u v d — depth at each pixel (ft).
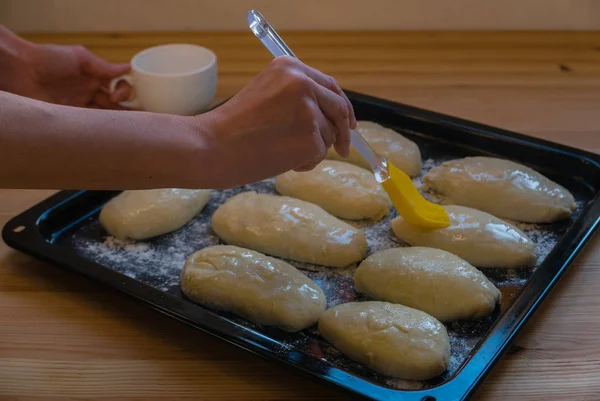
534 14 4.75
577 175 3.29
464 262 2.70
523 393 2.20
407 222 2.99
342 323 2.42
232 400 2.24
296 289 2.58
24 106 2.01
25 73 3.55
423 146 3.62
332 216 3.08
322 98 2.19
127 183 2.13
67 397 2.24
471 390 2.05
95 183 2.11
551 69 4.34
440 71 4.35
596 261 2.78
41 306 2.65
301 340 2.49
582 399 2.17
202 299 2.64
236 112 2.15
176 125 2.15
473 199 3.18
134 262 2.89
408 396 2.03
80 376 2.33
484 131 3.49
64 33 4.86
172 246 3.01
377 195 3.18
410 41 4.72
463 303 2.52
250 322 2.59
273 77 2.16
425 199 3.18
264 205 3.07
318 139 2.18
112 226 3.01
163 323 2.56
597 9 4.68
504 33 4.80
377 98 3.80
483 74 4.31
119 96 3.70
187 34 4.85
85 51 3.64
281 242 2.92
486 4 4.71
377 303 2.52
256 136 2.15
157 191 3.10
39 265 2.88
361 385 2.09
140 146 2.07
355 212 3.15
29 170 2.01
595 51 4.54
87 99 3.76
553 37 4.73
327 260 2.86
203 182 2.18
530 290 2.45
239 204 3.10
